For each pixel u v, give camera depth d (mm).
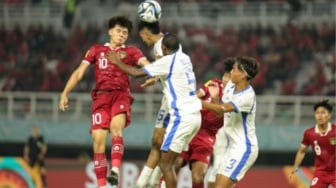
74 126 74438
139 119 77688
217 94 38688
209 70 93938
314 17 102438
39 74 93312
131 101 34969
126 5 107750
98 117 34125
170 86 33719
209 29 102125
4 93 85750
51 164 70062
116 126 33781
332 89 88562
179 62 33688
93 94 34594
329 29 99562
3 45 99812
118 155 33281
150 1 35156
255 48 97188
